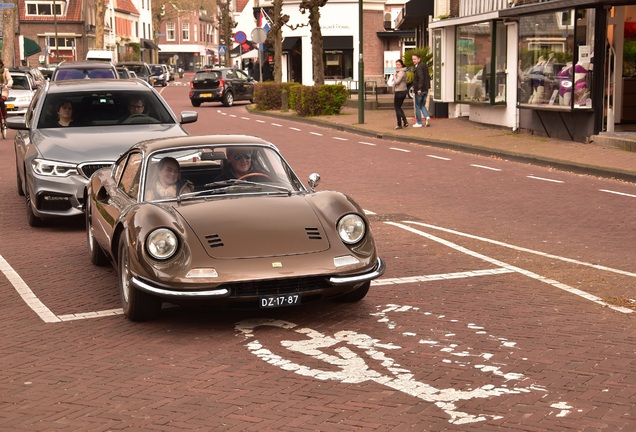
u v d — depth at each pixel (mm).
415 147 23859
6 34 51969
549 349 6723
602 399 5609
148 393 5898
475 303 8195
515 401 5605
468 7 29938
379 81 58062
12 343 7188
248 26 77812
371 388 5906
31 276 9719
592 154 19781
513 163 19984
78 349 6965
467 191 15844
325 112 35375
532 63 23859
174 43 151500
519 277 9305
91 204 9672
